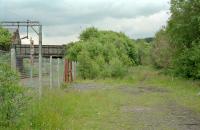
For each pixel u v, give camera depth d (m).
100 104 20.45
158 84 37.78
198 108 19.83
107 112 17.83
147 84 38.50
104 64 51.53
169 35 37.50
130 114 17.41
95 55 55.41
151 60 60.50
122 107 19.88
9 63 13.53
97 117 16.28
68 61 38.91
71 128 13.34
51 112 14.48
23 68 19.58
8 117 11.29
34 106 13.70
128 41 81.44
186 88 32.25
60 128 12.96
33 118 12.82
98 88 33.06
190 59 33.78
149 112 18.16
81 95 23.92
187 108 19.84
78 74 50.25
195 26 34.19
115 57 56.69
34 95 15.13
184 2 34.25
